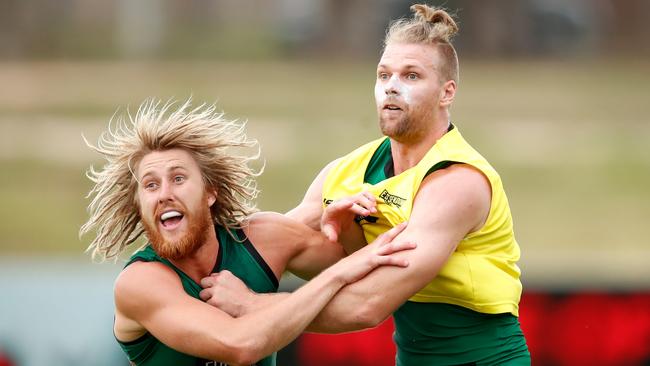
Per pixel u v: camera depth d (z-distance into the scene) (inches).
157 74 5762.8
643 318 1222.9
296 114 4284.0
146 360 784.3
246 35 7057.1
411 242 756.6
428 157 789.2
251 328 738.2
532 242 2486.5
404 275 751.7
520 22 7071.9
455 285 784.9
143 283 754.2
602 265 2149.4
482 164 788.0
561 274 1344.7
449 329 805.2
